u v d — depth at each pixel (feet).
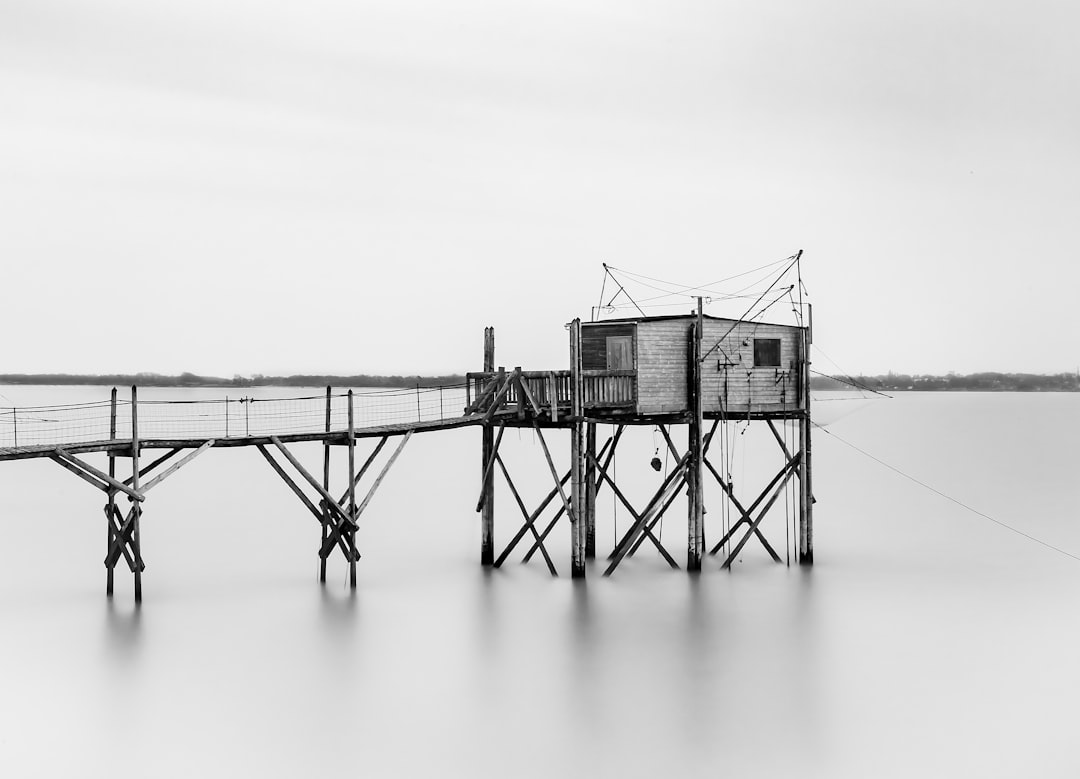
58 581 139.03
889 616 122.72
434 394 376.27
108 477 121.29
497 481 270.46
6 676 102.12
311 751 87.04
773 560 149.79
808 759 86.28
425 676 102.83
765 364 138.00
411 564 149.07
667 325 132.67
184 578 140.46
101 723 92.02
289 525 189.37
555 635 115.03
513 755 86.53
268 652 109.09
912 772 84.17
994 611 125.29
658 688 100.22
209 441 122.83
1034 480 259.39
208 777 82.84
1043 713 94.89
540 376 131.54
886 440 373.61
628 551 154.51
